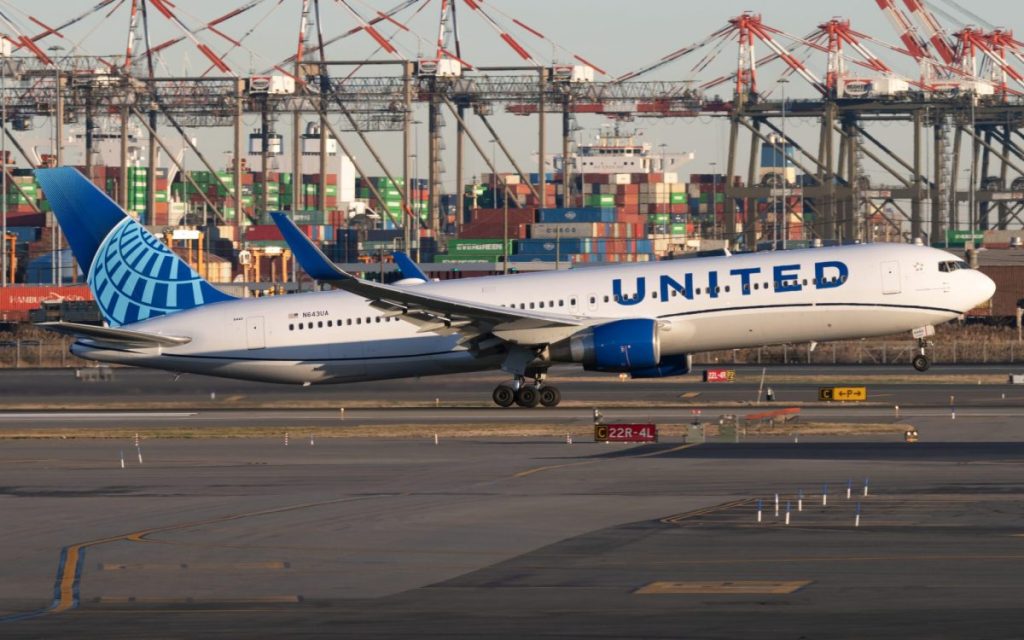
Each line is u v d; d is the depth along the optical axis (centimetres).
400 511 12388
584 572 9500
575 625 7775
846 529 11006
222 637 7656
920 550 10019
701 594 8625
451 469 15650
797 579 9044
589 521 11662
